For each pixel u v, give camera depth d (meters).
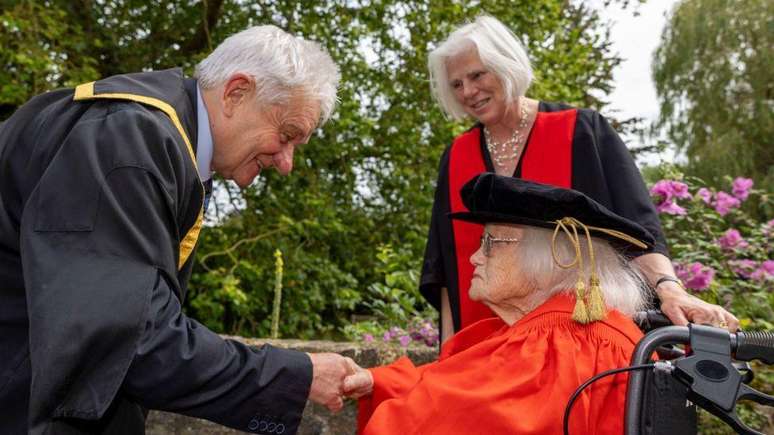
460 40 2.50
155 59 7.19
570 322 1.75
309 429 2.74
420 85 7.20
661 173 3.68
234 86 1.68
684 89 13.22
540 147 2.50
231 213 6.76
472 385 1.69
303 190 6.98
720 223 3.69
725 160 12.15
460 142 2.71
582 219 1.80
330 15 7.07
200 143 1.69
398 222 7.52
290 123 1.73
